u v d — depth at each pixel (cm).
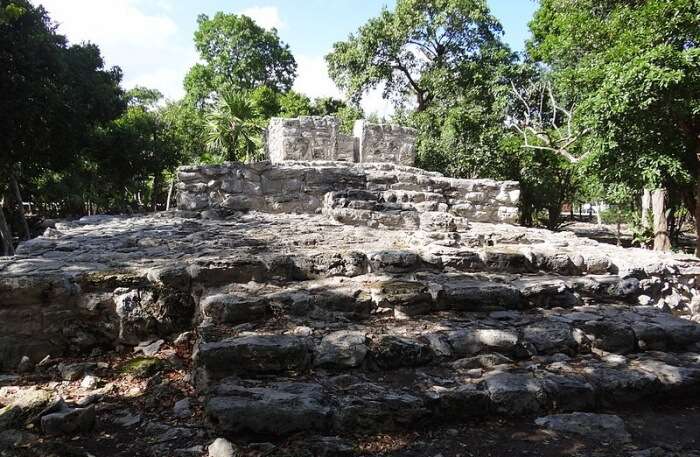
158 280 432
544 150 1925
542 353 408
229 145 2031
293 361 340
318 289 448
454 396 320
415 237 622
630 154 895
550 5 1731
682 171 862
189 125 3170
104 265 460
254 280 465
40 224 2758
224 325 386
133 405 338
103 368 390
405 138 1188
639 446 303
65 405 317
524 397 334
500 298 468
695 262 615
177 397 347
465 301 460
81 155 2534
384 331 400
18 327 402
